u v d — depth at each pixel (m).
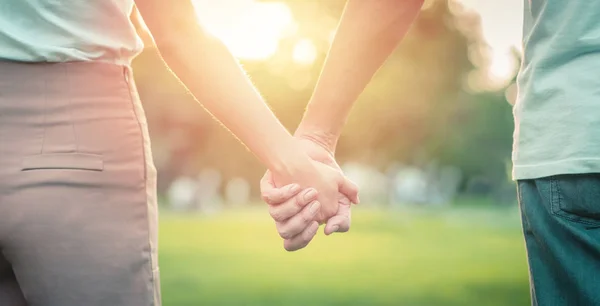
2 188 1.73
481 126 54.16
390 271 11.44
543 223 1.87
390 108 49.69
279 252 14.84
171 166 53.38
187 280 9.93
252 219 33.31
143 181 1.85
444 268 12.02
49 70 1.77
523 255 14.69
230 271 11.16
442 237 20.70
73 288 1.77
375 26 2.54
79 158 1.76
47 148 1.75
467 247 16.88
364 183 60.25
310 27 52.97
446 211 48.19
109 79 1.82
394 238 20.22
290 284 9.55
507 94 54.03
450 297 8.41
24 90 1.76
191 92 2.14
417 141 53.41
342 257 13.98
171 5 2.04
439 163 59.38
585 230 1.81
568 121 1.80
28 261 1.76
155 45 2.20
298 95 53.06
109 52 1.83
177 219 33.44
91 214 1.77
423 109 49.62
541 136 1.85
